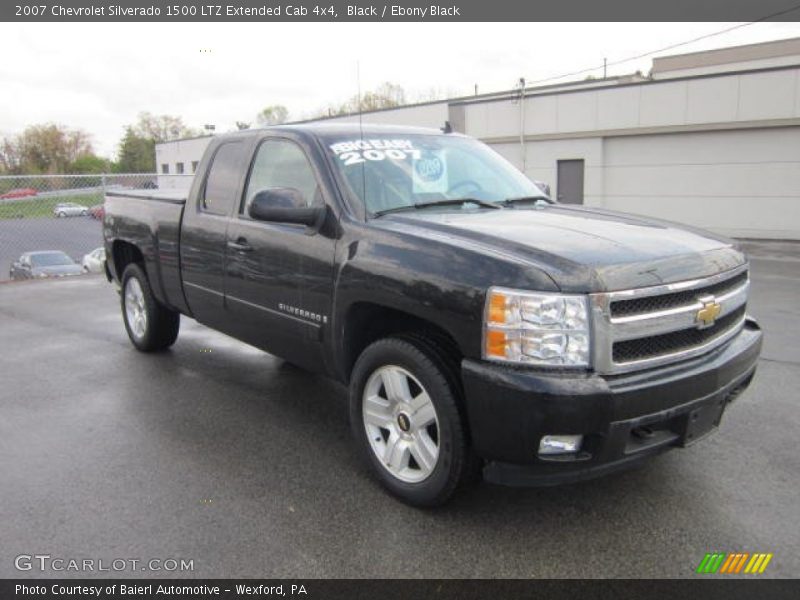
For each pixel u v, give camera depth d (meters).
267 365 5.99
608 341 2.86
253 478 3.76
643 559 2.97
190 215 5.15
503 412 2.89
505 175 4.75
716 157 18.66
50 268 18.86
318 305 3.89
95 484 3.68
